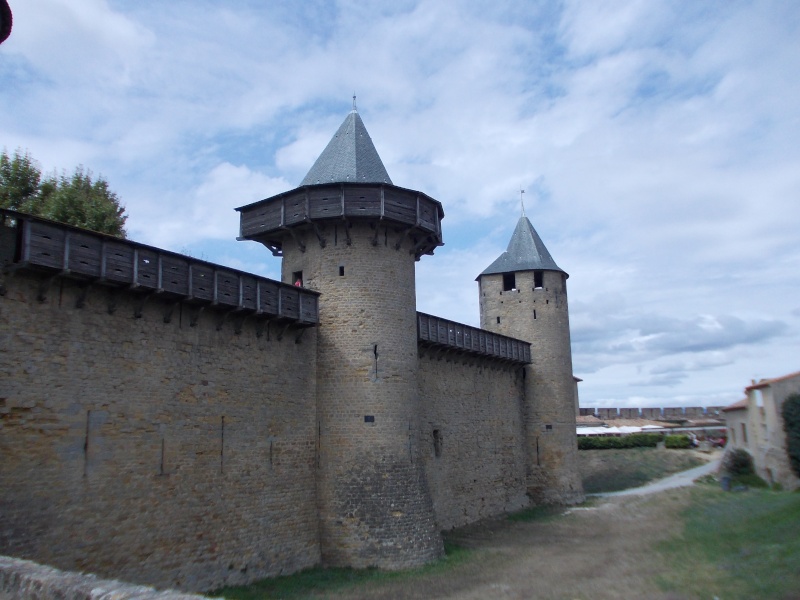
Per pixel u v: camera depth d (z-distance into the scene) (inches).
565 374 1421.0
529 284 1429.6
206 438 661.9
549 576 682.2
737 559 672.4
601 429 2332.7
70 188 1117.1
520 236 1492.4
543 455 1368.1
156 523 597.3
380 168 912.9
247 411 715.4
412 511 788.0
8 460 494.3
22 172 1166.3
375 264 842.8
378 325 828.0
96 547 544.7
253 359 733.9
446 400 1088.8
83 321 561.0
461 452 1115.9
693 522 965.8
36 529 504.7
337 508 778.2
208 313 682.8
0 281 502.0
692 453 2048.5
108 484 561.6
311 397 813.9
